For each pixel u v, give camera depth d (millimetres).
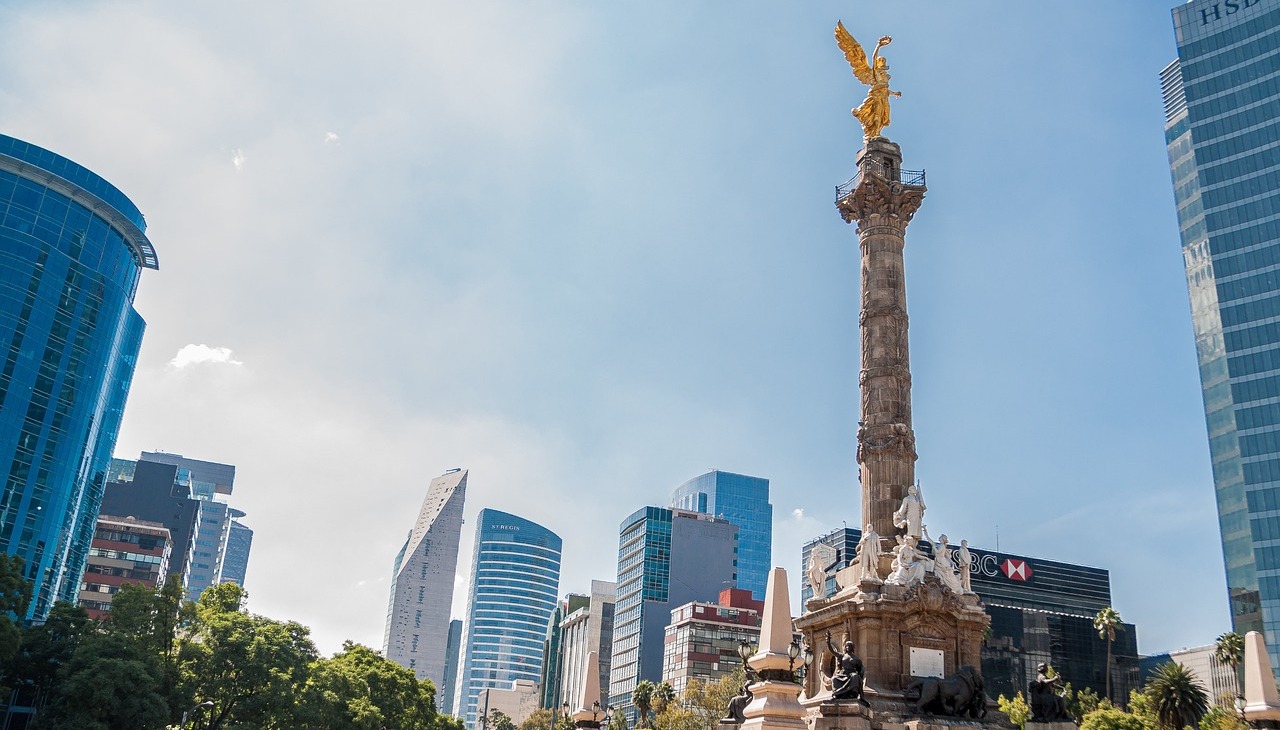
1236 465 151500
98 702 74188
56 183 148000
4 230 141125
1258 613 142750
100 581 187750
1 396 137250
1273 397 148625
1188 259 169125
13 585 79375
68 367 147625
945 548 58281
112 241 156625
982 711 52000
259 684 87250
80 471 152500
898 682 53281
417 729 122938
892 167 68625
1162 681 105500
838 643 56375
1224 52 163875
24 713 119375
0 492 136125
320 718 88375
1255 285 154000
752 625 199375
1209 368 160125
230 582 101938
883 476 61656
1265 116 157250
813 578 61000
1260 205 155625
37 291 143500
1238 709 46375
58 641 86812
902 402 63375
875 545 58219
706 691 120875
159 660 81875
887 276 66000
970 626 55688
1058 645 182250
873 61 71938
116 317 158500
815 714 49281
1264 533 144750
